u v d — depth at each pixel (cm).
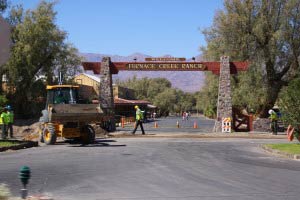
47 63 5644
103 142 2864
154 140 3081
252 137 3494
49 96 2923
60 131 2700
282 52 4681
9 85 5456
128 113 9581
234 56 4738
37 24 5434
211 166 1656
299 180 1348
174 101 18038
